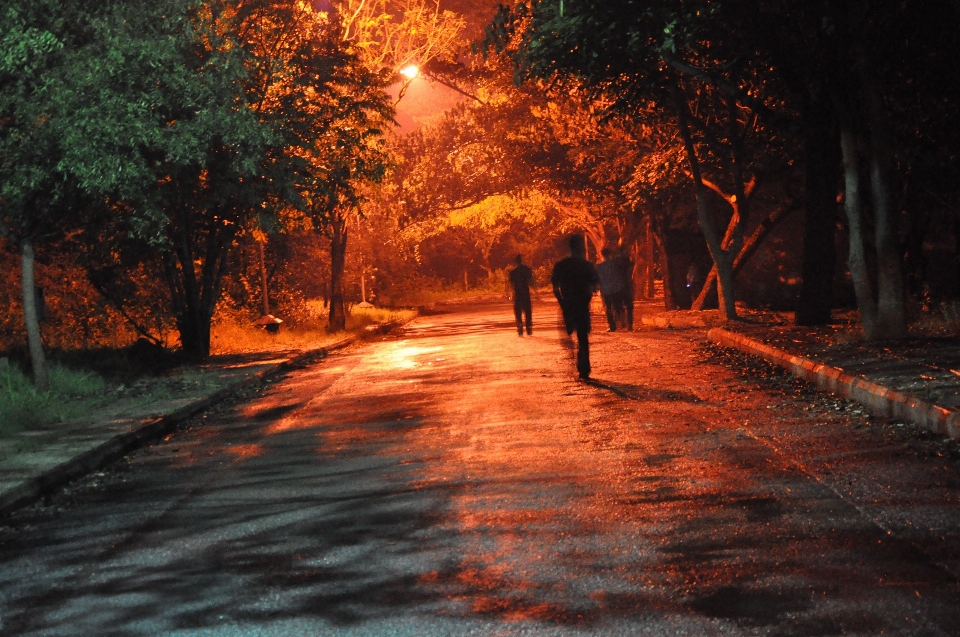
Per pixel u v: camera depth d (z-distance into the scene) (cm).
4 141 1596
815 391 1241
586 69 1759
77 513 839
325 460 1000
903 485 733
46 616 558
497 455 954
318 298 5225
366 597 556
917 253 2414
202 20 1825
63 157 1580
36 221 1764
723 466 841
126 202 1945
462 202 4816
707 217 2536
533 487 806
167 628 525
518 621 504
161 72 1686
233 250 2880
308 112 2388
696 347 1972
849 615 486
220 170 2131
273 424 1305
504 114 3816
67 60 1579
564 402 1288
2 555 711
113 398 1639
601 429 1063
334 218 3469
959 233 2483
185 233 2386
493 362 1923
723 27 1859
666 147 2895
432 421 1207
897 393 1021
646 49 1694
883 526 632
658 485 785
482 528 689
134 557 677
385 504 780
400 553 640
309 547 669
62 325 2548
